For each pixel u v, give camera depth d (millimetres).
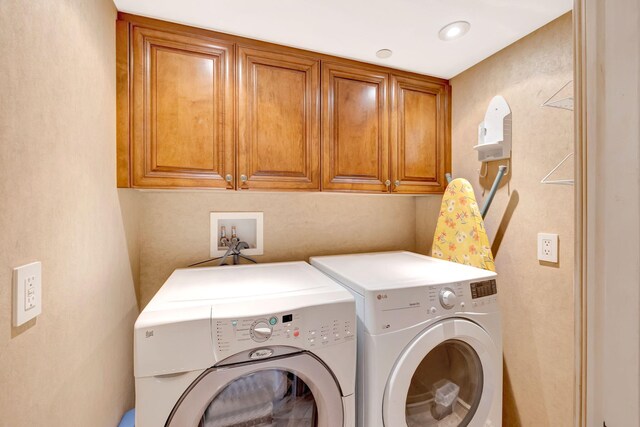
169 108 1148
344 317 937
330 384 912
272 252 1638
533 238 1281
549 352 1221
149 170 1119
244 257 1570
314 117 1376
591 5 384
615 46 355
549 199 1225
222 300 897
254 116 1271
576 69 425
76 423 756
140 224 1407
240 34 1247
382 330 973
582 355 417
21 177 550
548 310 1225
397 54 1423
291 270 1355
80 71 793
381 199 1904
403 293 1015
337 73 1432
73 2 755
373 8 1099
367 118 1488
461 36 1291
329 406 914
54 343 657
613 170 359
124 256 1161
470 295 1120
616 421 359
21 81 551
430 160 1646
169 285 1086
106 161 976
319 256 1692
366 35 1268
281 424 917
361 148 1472
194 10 1090
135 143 1099
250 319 826
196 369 777
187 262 1479
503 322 1403
